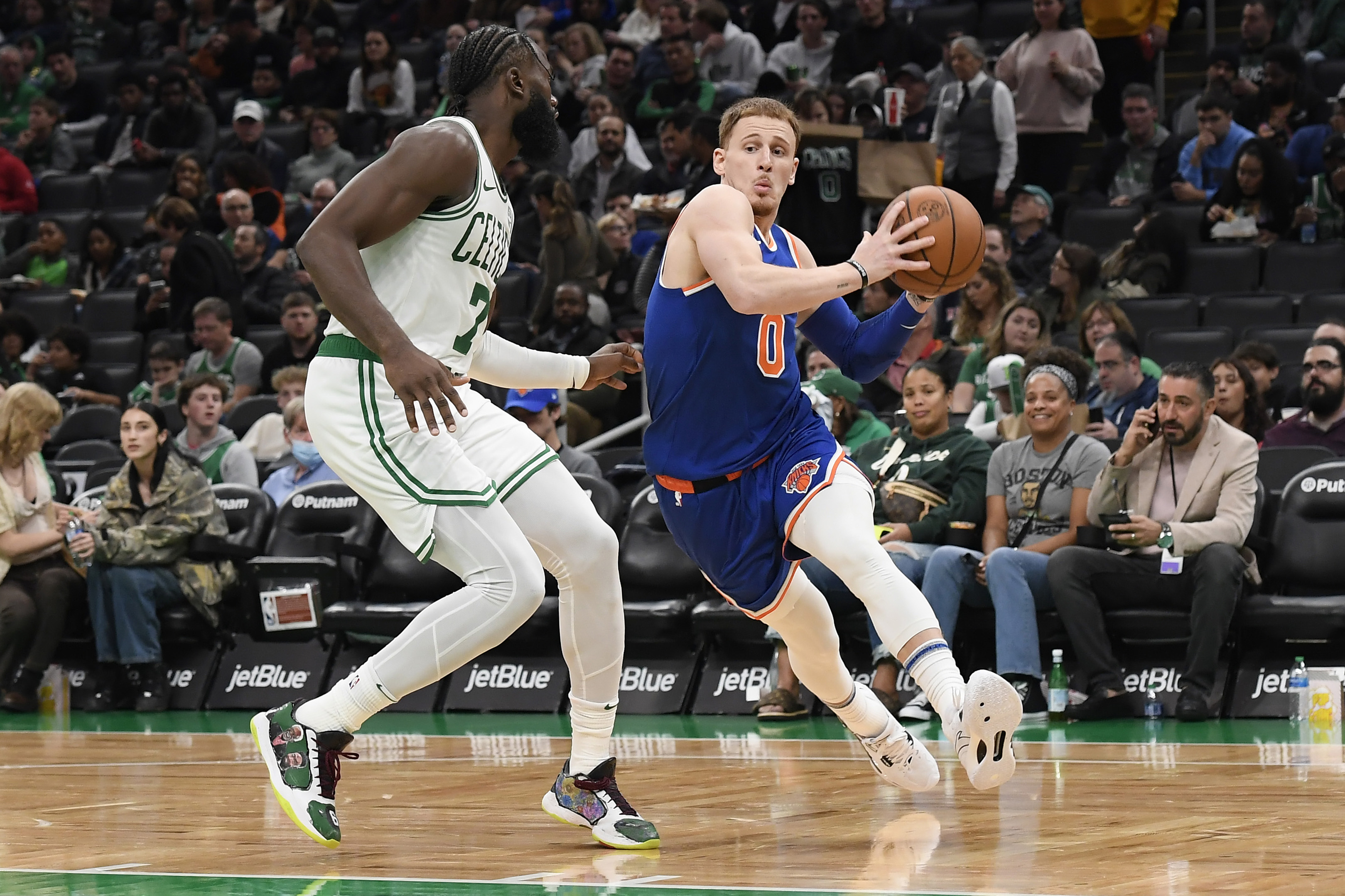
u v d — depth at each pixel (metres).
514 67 5.21
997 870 4.46
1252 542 9.97
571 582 5.15
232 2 26.03
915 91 17.83
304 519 12.52
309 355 15.77
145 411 12.21
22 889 4.40
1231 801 5.94
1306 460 10.84
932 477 10.84
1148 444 10.15
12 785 7.18
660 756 8.18
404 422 5.04
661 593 11.37
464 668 11.68
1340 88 17.50
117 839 5.41
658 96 19.42
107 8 26.73
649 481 12.02
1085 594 9.85
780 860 4.75
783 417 5.46
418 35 24.09
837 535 5.25
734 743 8.87
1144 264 14.79
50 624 12.17
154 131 22.59
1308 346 13.07
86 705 12.45
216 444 13.57
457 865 4.79
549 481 5.16
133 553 12.11
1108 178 17.45
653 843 5.06
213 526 12.30
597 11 22.48
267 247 18.19
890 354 5.86
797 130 5.61
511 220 5.38
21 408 12.30
